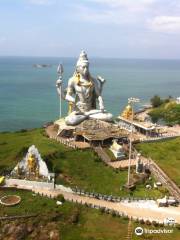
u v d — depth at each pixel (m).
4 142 104.12
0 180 77.31
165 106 160.25
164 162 91.00
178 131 120.62
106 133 100.06
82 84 108.00
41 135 105.25
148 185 78.38
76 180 79.19
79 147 93.25
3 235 63.91
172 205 71.56
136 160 85.75
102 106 109.19
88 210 68.38
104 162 86.75
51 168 82.56
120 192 75.44
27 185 77.31
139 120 125.19
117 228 63.41
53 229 64.31
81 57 109.75
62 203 70.31
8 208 68.38
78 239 61.56
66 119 103.50
